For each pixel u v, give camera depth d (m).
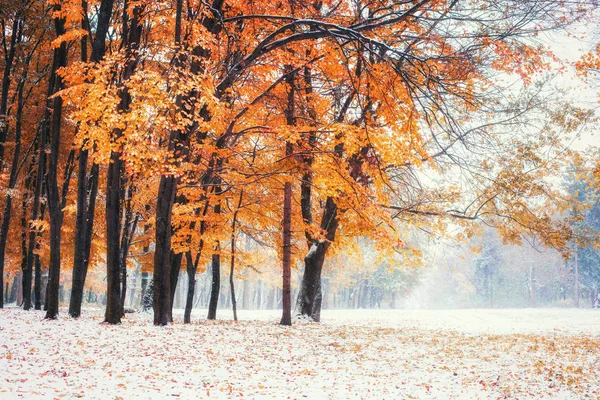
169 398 7.47
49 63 21.86
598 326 24.31
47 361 9.16
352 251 23.05
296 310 21.30
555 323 26.58
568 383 9.54
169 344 11.69
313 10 15.80
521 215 19.44
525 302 78.06
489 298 80.00
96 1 14.98
